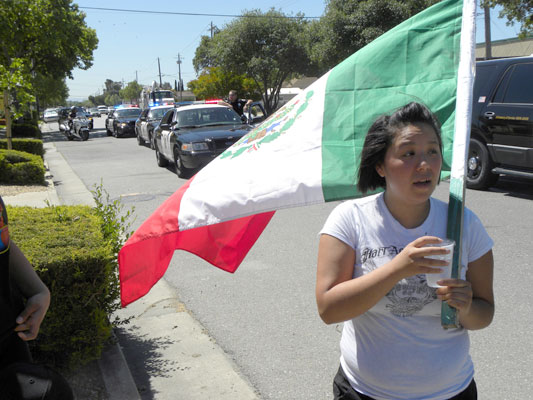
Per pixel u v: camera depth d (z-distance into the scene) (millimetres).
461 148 1729
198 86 38906
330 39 29109
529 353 3727
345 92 2113
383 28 27781
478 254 1761
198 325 4391
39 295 2010
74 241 3549
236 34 33438
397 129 1657
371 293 1580
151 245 2207
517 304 4547
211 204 2062
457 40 2002
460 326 1756
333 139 2098
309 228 7332
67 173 14539
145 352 3928
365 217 1780
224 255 2301
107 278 3436
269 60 33062
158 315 4621
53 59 31984
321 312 1706
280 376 3562
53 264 3203
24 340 1965
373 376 1752
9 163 12484
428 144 1640
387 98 2057
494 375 3465
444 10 2027
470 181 9461
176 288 5258
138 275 2223
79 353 3379
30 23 24938
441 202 1815
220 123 13312
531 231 6723
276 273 5578
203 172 2172
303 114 2150
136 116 29109
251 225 2285
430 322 1724
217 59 35500
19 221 4074
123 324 4426
